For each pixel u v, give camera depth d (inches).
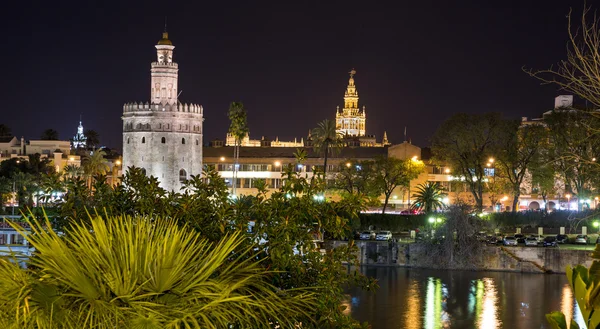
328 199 815.1
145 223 585.9
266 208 713.6
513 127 5506.9
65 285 526.0
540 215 5142.7
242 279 567.5
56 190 785.6
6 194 6067.9
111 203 751.7
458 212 4338.1
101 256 539.8
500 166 5654.5
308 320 652.7
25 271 544.4
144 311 503.2
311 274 698.2
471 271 4220.0
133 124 7618.1
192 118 7746.1
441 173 7716.5
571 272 476.1
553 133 4707.2
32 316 499.5
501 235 4675.2
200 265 562.6
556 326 466.0
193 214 716.7
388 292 3545.8
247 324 538.3
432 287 3700.8
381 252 4397.1
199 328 496.7
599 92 559.8
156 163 7564.0
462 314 3129.9
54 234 549.3
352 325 666.2
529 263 4170.8
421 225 4985.2
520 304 3321.9
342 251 717.3
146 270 531.2
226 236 624.1
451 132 5570.9
